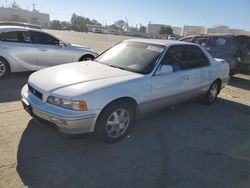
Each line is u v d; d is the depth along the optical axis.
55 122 3.56
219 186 3.28
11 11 72.81
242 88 9.00
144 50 4.92
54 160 3.49
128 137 4.32
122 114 4.07
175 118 5.39
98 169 3.39
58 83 3.80
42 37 8.00
